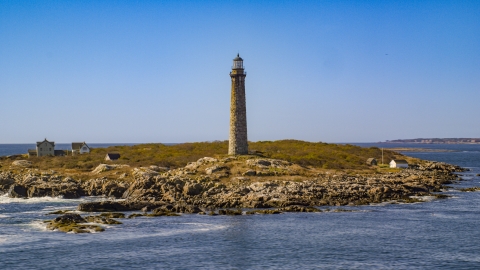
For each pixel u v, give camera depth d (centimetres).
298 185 9712
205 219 7562
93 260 5512
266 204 8594
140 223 7250
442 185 11838
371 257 5734
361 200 9188
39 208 8525
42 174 11412
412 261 5597
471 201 9394
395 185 10369
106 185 10231
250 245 6162
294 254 5828
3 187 10431
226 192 9300
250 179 10444
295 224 7256
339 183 10200
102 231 6719
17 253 5709
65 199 9631
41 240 6238
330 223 7344
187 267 5353
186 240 6347
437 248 6078
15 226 6969
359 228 7044
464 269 5331
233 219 7569
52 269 5219
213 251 5909
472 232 6838
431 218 7725
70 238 6338
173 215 7850
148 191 9269
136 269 5266
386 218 7719
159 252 5828
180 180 9644
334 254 5831
